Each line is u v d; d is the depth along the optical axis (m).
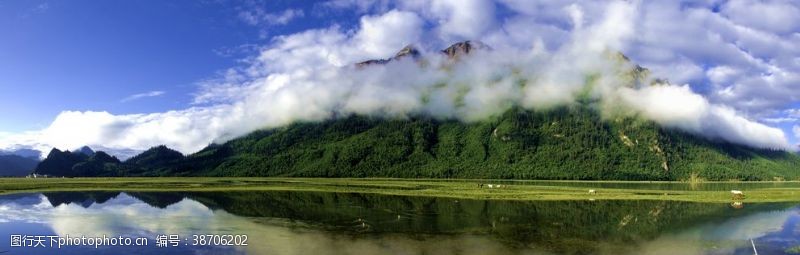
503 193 160.00
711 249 68.31
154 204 121.81
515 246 67.81
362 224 85.44
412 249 65.06
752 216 103.06
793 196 158.75
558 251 65.19
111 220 89.88
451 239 72.06
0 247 64.50
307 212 102.81
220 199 136.50
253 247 65.50
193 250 63.38
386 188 189.38
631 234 78.94
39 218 92.88
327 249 64.69
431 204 120.75
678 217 100.31
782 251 67.12
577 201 133.50
